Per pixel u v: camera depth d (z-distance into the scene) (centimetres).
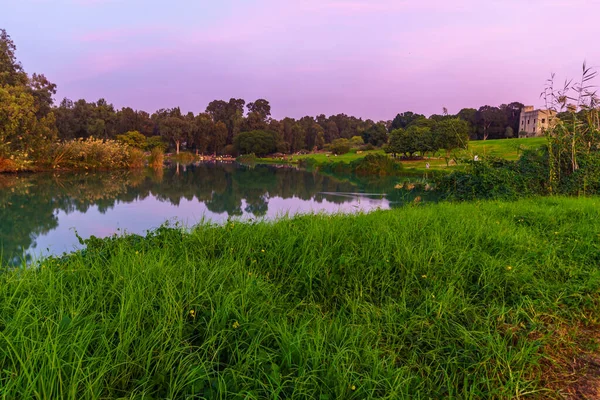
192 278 346
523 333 321
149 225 1073
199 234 528
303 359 253
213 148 8712
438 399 244
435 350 286
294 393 224
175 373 234
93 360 223
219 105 10794
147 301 295
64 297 299
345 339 288
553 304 365
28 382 197
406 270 421
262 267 436
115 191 1945
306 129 10012
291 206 1507
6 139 2598
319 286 397
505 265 436
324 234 516
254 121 8856
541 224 664
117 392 220
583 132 1234
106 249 469
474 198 1147
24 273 349
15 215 1232
